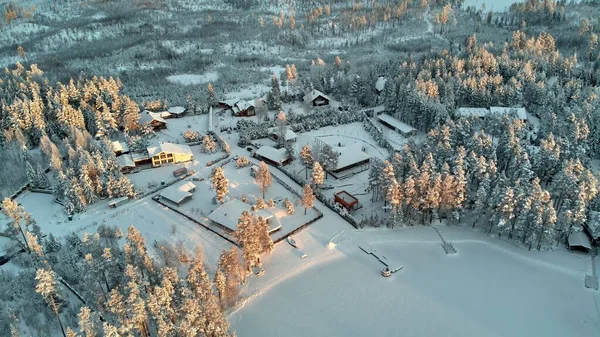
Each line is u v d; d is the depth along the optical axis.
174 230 95.38
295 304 79.69
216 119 155.00
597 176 96.19
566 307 79.94
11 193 110.06
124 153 127.88
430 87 149.25
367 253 91.88
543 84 149.38
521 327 75.88
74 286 78.69
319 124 148.50
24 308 72.44
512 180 101.69
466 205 99.81
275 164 122.81
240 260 86.31
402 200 98.38
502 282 85.50
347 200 104.44
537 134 131.50
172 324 62.16
